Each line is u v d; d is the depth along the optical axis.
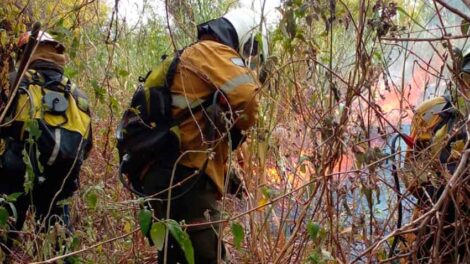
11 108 3.01
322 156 2.68
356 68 2.62
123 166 2.87
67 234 3.14
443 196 1.96
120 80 4.28
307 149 3.05
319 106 2.99
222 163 2.80
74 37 3.31
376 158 2.53
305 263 2.57
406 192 2.52
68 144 3.14
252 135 3.10
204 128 2.73
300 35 2.79
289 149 3.29
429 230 2.46
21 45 3.12
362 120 2.68
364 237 2.73
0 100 3.00
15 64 3.18
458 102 2.33
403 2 2.95
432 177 2.40
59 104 3.15
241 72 2.70
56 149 3.10
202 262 2.82
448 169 2.46
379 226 2.93
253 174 3.18
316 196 3.10
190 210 2.78
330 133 2.66
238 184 3.06
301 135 3.29
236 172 3.13
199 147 2.73
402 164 2.77
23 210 3.17
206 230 2.79
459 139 2.45
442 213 2.06
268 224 3.07
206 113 2.69
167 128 2.73
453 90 2.51
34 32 2.56
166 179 2.77
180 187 2.76
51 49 3.22
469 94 2.29
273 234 3.38
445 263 2.46
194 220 2.79
